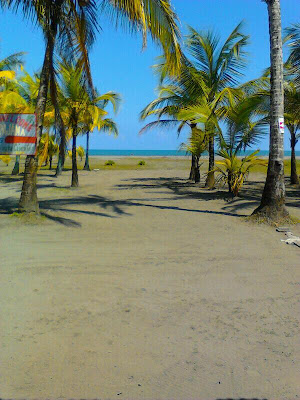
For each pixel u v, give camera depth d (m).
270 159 9.06
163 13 8.18
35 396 2.43
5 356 2.92
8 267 5.24
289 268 5.46
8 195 14.66
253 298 4.27
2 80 21.06
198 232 8.11
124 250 6.41
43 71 8.88
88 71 10.45
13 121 8.61
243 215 10.34
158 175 28.66
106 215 10.29
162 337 3.29
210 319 3.69
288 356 2.99
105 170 35.12
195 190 17.69
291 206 12.25
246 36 16.42
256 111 14.36
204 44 16.86
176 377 2.68
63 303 4.02
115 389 2.52
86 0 8.89
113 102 18.12
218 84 17.69
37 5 8.61
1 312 3.75
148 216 10.29
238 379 2.66
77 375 2.68
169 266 5.50
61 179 24.00
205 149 20.88
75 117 18.14
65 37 9.64
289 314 3.83
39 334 3.30
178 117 14.15
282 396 2.48
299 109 17.02
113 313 3.79
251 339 3.28
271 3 8.77
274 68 8.84
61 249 6.34
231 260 5.87
